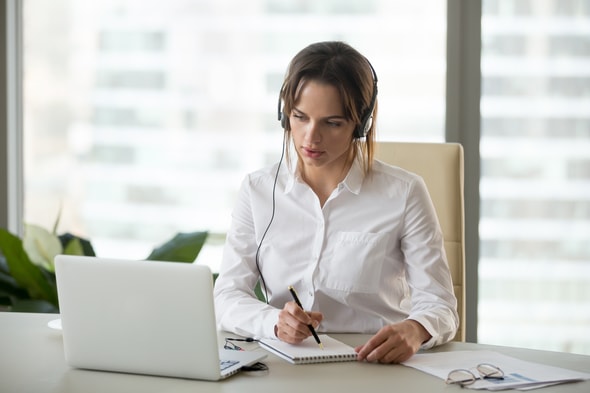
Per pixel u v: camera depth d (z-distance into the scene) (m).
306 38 3.54
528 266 3.48
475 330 3.47
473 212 3.44
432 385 1.65
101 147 3.71
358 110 2.14
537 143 3.44
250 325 2.07
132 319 1.71
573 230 3.46
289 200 2.33
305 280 2.28
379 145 2.63
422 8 3.45
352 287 2.24
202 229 3.67
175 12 3.62
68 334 1.76
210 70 3.62
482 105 3.44
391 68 3.48
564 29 3.40
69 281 1.74
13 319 2.23
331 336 2.10
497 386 1.63
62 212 3.73
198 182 3.66
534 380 1.67
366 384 1.65
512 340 3.51
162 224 3.69
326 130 2.12
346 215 2.29
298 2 3.54
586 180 3.44
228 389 1.62
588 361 1.88
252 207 2.36
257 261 2.35
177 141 3.66
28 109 3.71
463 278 2.58
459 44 3.39
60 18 3.68
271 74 3.58
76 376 1.71
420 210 2.27
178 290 1.67
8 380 1.68
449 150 2.61
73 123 3.71
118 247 3.71
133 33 3.65
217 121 3.63
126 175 3.70
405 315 2.29
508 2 3.41
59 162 3.73
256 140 3.62
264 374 1.73
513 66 3.43
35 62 3.70
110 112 3.69
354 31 3.50
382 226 2.27
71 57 3.69
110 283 1.71
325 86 2.08
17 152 3.71
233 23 3.58
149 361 1.71
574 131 3.43
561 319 3.49
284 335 1.93
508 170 3.46
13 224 3.69
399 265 2.30
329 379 1.69
